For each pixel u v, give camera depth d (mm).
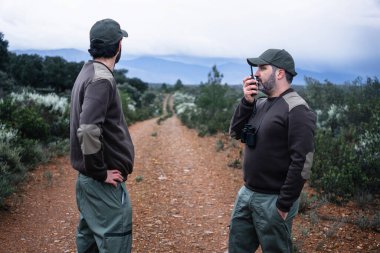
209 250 4539
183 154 11086
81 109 2865
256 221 3143
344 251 4363
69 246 4566
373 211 5715
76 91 2947
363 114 11297
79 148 2939
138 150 11773
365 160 6930
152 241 4766
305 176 2844
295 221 5344
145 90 79500
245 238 3322
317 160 7461
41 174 7871
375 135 7715
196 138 14766
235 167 9102
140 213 5836
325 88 15750
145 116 35781
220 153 10922
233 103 21750
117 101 2916
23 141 9117
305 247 4473
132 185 7551
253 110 3291
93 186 2900
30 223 5227
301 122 2852
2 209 5574
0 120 9695
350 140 9945
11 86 22203
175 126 22281
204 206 6238
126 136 3041
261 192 3092
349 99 12945
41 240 4711
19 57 41750
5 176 6750
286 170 3006
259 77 3133
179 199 6609
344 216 5477
